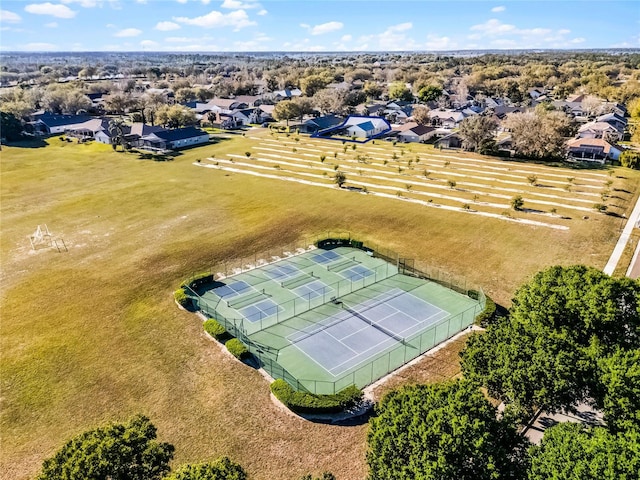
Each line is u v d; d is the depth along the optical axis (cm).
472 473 1997
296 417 3084
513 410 2659
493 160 10062
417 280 5012
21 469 2714
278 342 3944
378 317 4322
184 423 3031
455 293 4731
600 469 1855
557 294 2873
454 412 2105
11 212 7075
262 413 3120
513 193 7719
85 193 7975
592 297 2756
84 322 4197
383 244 5831
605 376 2411
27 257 5531
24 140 12638
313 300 4616
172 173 9238
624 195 7538
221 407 3173
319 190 8044
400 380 3444
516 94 19088
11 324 4184
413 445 2042
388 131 13500
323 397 3150
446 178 8669
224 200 7562
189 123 13875
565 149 9919
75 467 1872
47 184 8512
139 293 4691
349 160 10206
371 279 5041
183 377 3472
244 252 5666
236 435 2936
